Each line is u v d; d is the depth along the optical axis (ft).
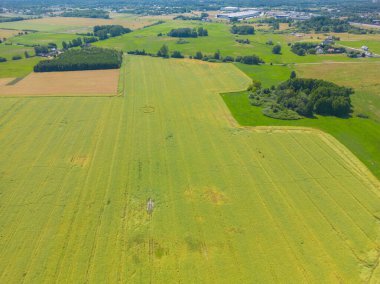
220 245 150.41
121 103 308.81
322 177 198.49
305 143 237.86
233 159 215.92
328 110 291.79
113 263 141.69
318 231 158.61
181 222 163.22
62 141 238.27
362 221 165.17
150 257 144.56
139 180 194.08
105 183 191.42
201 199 179.01
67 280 134.62
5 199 177.99
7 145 232.53
